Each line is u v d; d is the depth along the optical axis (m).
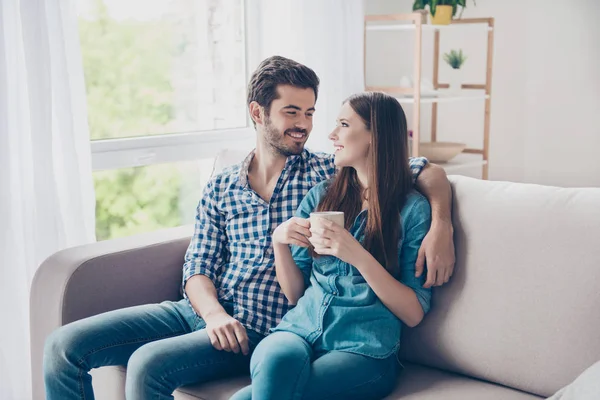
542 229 1.46
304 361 1.38
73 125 2.20
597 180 3.60
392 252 1.54
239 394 1.41
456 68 3.47
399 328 1.54
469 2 3.84
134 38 2.69
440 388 1.47
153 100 2.77
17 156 2.10
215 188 1.84
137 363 1.51
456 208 1.61
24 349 2.12
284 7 2.94
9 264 2.07
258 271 1.74
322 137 3.01
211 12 2.93
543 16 3.62
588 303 1.37
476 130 3.89
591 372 1.17
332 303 1.53
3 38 2.02
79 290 1.74
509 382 1.46
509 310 1.46
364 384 1.41
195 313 1.75
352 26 3.05
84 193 2.29
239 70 3.07
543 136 3.73
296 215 1.74
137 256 1.85
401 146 1.60
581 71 3.56
